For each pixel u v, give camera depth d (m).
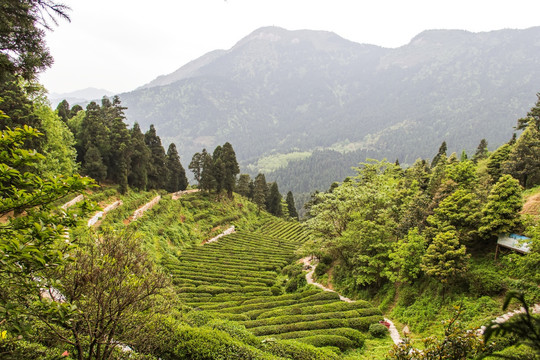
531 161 38.12
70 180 6.98
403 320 27.14
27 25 8.30
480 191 33.88
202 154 91.25
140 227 47.91
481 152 78.25
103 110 67.81
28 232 6.82
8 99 32.41
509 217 26.19
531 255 22.03
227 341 16.09
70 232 7.53
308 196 195.00
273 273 47.91
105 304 9.25
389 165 62.91
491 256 26.61
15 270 6.84
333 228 40.81
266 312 29.56
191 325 19.36
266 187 110.56
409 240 30.31
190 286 40.09
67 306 7.82
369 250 35.44
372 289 34.44
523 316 4.34
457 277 25.97
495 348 15.71
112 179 59.81
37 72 9.36
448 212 29.38
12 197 7.03
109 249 10.09
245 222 80.75
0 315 6.73
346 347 22.52
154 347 14.05
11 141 7.15
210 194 81.31
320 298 33.53
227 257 54.06
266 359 15.33
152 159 70.50
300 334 23.72
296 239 74.81
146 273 10.93
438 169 44.97
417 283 29.94
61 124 49.72
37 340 11.91
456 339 10.22
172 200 68.19
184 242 56.53
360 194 40.16
